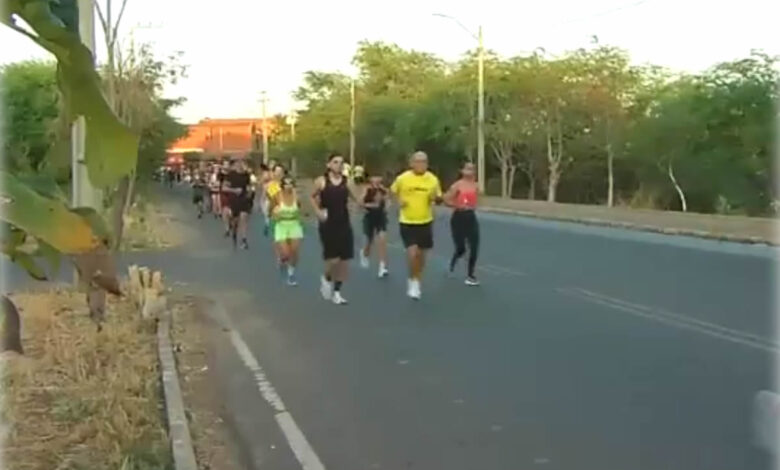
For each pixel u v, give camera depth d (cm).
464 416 812
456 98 5931
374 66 8281
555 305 1418
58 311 1238
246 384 933
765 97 4128
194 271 1927
